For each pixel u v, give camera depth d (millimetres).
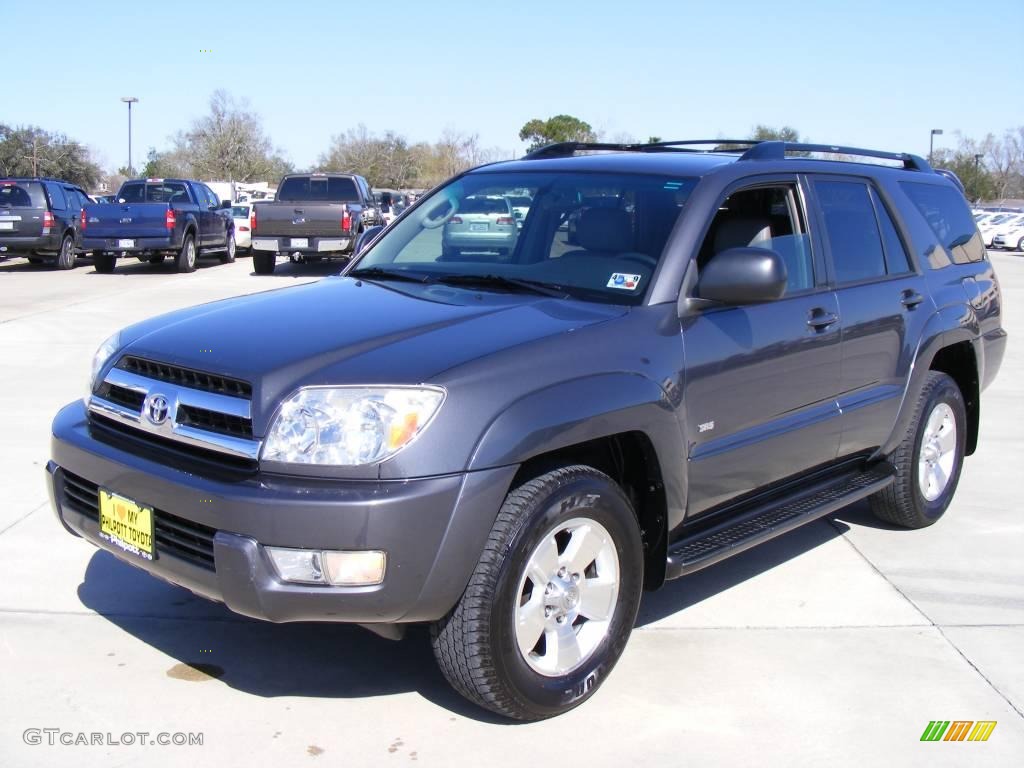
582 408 3279
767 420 4172
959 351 5676
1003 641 4105
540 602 3293
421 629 4094
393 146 70500
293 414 3014
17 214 20172
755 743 3311
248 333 3428
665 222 3961
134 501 3299
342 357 3168
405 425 2988
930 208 5562
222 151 63844
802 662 3879
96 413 3625
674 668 3795
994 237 36969
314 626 4074
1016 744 3357
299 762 3127
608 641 3539
